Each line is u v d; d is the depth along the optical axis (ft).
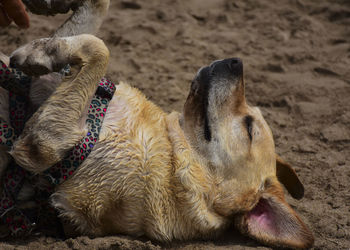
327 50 49.34
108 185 21.63
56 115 20.49
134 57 44.60
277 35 51.70
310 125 36.83
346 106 39.29
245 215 23.18
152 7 56.49
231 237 23.86
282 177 27.07
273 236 22.20
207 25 53.83
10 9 23.85
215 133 23.72
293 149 33.53
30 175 21.15
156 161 22.29
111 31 48.80
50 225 22.88
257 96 40.68
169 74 42.16
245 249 22.33
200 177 22.97
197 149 23.75
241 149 23.68
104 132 21.97
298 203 27.43
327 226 24.88
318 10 58.18
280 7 58.54
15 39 44.32
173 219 22.56
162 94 38.78
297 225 21.75
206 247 22.62
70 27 24.89
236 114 24.32
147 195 21.99
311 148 33.60
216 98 24.04
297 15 56.44
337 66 45.91
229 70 24.23
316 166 31.48
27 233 21.70
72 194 21.40
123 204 22.00
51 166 20.86
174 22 53.16
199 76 24.45
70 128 20.66
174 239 22.93
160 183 22.18
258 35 51.85
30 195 21.85
